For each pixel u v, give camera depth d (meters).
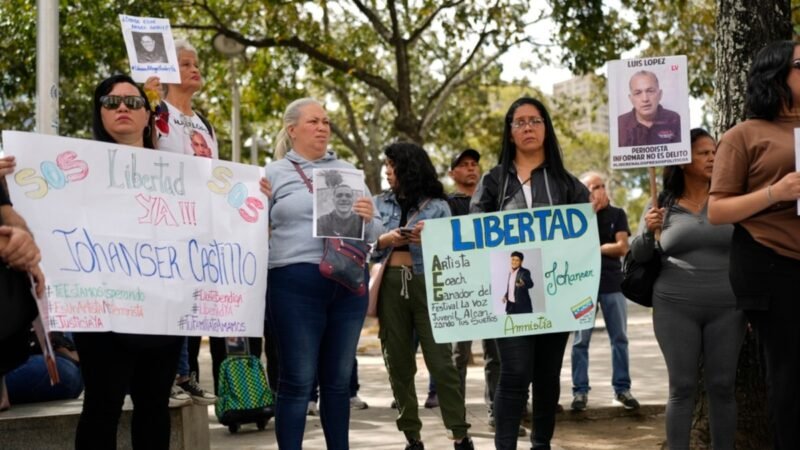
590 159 58.09
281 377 5.13
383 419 8.16
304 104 5.39
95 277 4.44
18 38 16.38
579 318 5.49
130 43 5.41
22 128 24.80
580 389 8.39
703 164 5.34
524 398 5.42
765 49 4.36
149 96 5.48
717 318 5.10
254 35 20.39
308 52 19.09
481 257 5.59
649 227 5.29
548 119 5.66
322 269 4.98
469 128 28.80
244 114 24.55
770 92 4.27
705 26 19.48
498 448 5.38
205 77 23.58
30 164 4.33
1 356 3.96
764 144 4.28
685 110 5.37
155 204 4.71
